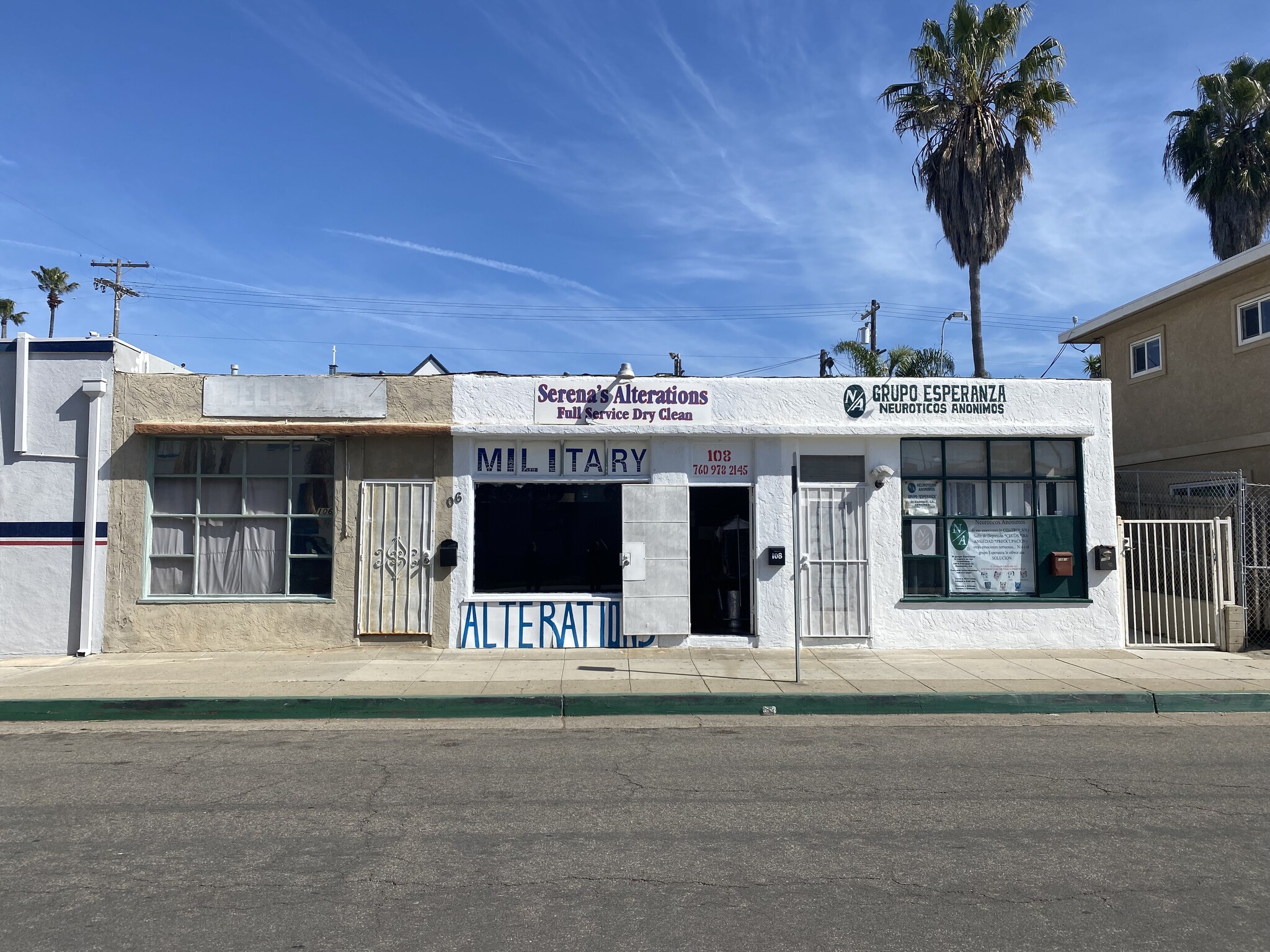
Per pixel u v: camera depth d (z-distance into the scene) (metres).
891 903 4.45
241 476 12.34
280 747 7.83
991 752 7.61
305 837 5.43
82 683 10.04
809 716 9.23
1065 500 12.73
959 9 19.55
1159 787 6.50
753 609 12.34
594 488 12.59
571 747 7.79
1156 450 17.64
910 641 12.35
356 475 12.27
